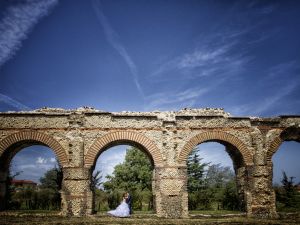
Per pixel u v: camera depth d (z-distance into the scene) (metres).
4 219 15.83
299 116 20.12
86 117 18.52
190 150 18.77
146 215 17.88
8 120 18.08
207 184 39.97
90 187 17.89
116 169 44.31
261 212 18.50
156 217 17.62
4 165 18.59
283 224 14.65
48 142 18.05
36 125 18.16
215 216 18.00
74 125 18.34
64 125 18.31
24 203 28.86
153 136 18.69
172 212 17.83
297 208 24.44
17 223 14.35
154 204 18.83
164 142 18.64
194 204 30.73
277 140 19.70
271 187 18.97
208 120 19.30
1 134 17.91
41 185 38.66
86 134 18.31
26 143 19.09
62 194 17.50
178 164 18.48
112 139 18.38
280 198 26.02
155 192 18.41
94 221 15.49
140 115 18.77
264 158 19.27
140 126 18.70
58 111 18.69
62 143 18.11
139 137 18.56
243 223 14.98
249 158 19.12
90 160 18.05
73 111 18.66
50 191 29.27
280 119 19.95
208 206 30.36
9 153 18.73
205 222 15.39
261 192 18.78
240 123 19.52
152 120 18.86
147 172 42.72
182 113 19.38
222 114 19.42
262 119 19.72
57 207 26.80
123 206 18.16
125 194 18.88
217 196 31.28
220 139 19.16
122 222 15.23
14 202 26.95
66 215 17.23
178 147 18.72
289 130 20.16
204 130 19.12
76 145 18.11
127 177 43.59
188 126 19.06
